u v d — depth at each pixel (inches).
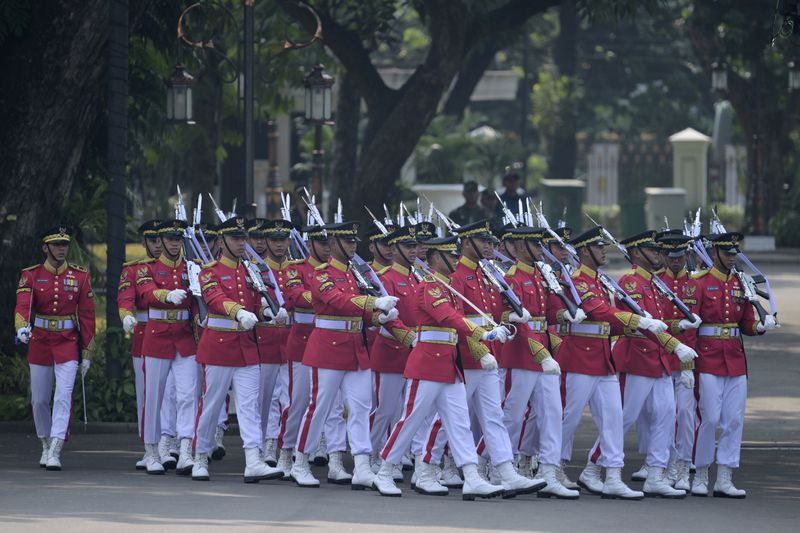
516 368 1210.6
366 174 2352.4
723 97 4498.0
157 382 1294.3
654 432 1241.4
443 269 1194.6
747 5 3757.4
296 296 1286.9
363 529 995.9
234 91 2738.7
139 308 1338.6
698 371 1261.1
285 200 1453.0
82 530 970.1
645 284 1261.1
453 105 3860.7
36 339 1323.8
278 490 1190.3
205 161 2699.3
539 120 5196.9
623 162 5821.9
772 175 4598.9
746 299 1266.0
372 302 1195.3
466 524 1029.2
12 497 1113.4
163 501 1103.6
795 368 2110.0
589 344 1226.6
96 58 1637.6
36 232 1672.0
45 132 1643.7
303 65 2908.5
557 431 1206.3
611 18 2568.9
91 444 1492.4
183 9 1892.2
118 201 1593.3
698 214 1343.5
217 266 1255.5
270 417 1373.0
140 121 1964.8
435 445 1206.3
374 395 1346.0
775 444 1530.5
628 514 1104.2
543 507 1133.1
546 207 4992.6
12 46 1632.6
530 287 1222.3
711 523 1063.6
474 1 2449.6
